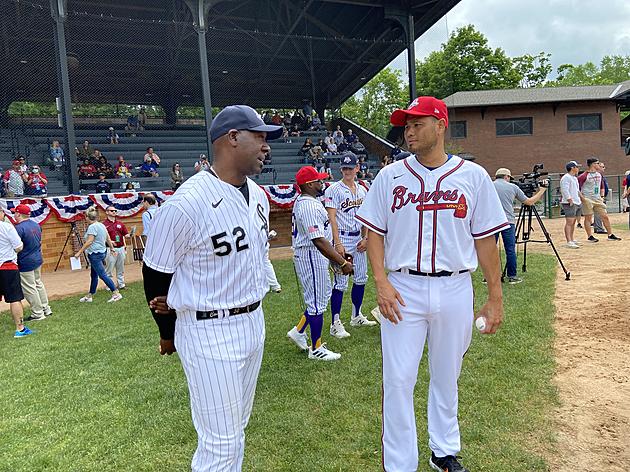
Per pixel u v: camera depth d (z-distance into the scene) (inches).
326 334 209.3
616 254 360.2
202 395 79.6
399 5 661.9
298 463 111.6
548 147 1023.0
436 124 94.3
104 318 261.6
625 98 922.7
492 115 1023.0
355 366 168.2
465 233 95.7
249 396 90.1
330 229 203.0
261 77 904.3
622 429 119.6
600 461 107.0
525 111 1019.9
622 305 223.8
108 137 735.1
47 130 690.2
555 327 198.2
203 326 78.9
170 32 746.8
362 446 117.6
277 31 775.7
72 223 489.7
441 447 104.6
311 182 173.6
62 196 488.4
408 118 95.1
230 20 759.1
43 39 665.6
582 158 1023.6
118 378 168.9
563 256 366.6
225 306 79.4
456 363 101.9
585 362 161.3
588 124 1027.9
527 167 1026.7
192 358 79.3
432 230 94.4
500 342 181.6
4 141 643.5
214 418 79.7
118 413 141.3
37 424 136.5
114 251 335.6
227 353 79.4
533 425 122.6
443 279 96.0
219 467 79.9
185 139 774.5
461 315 97.7
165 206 77.5
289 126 863.1
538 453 110.9
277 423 129.6
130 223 521.3
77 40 722.2
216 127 80.3
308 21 754.8
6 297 232.1
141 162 687.1
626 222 577.3
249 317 83.1
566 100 992.2
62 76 501.0
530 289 263.7
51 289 367.9
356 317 221.0
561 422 123.8
